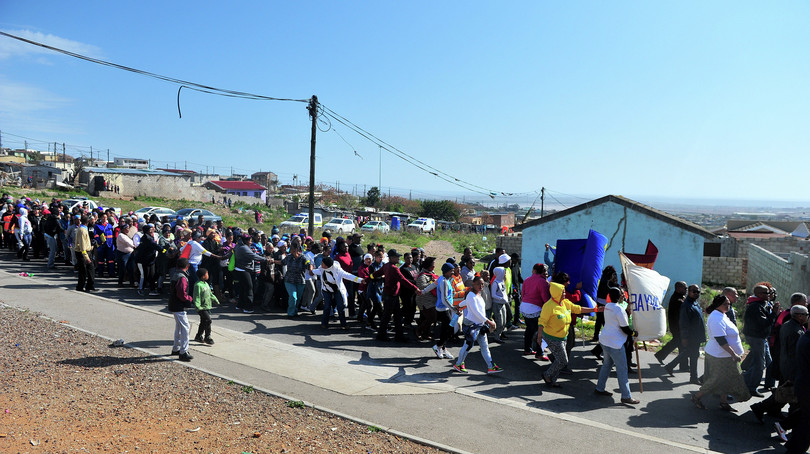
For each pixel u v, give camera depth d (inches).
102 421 240.7
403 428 255.6
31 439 217.0
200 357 349.4
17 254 714.2
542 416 279.6
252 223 1670.8
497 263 476.1
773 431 272.5
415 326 478.6
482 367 370.0
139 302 497.0
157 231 584.4
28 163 2549.2
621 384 305.4
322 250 510.9
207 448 221.6
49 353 332.5
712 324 292.5
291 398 285.7
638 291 335.9
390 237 1633.9
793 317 284.2
